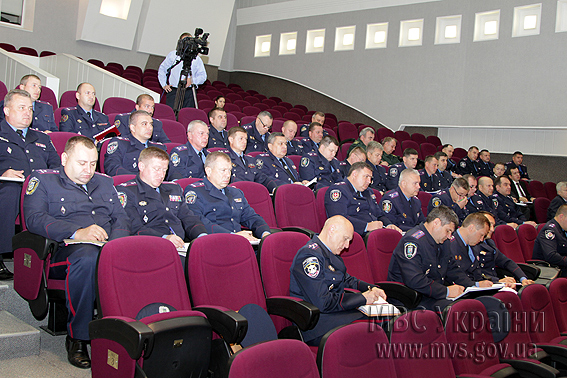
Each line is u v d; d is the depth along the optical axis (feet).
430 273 10.23
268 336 7.19
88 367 7.36
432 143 31.24
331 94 36.65
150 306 6.42
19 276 8.03
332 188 13.20
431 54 32.40
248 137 17.95
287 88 39.22
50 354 7.64
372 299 8.32
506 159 30.63
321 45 37.68
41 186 8.39
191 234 9.70
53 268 7.67
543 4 28.60
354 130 27.63
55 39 32.60
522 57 29.25
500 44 29.96
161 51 36.04
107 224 8.84
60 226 7.70
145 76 30.86
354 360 5.56
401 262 10.11
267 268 8.19
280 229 11.32
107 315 6.22
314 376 5.18
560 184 20.88
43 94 16.89
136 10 33.96
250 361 4.74
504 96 29.84
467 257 11.64
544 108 28.53
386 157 21.43
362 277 10.12
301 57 38.27
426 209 17.28
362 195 13.67
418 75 32.86
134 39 35.32
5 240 9.14
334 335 5.50
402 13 33.50
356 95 35.45
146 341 5.40
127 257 6.56
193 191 10.62
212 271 7.41
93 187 9.02
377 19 34.53
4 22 30.91
